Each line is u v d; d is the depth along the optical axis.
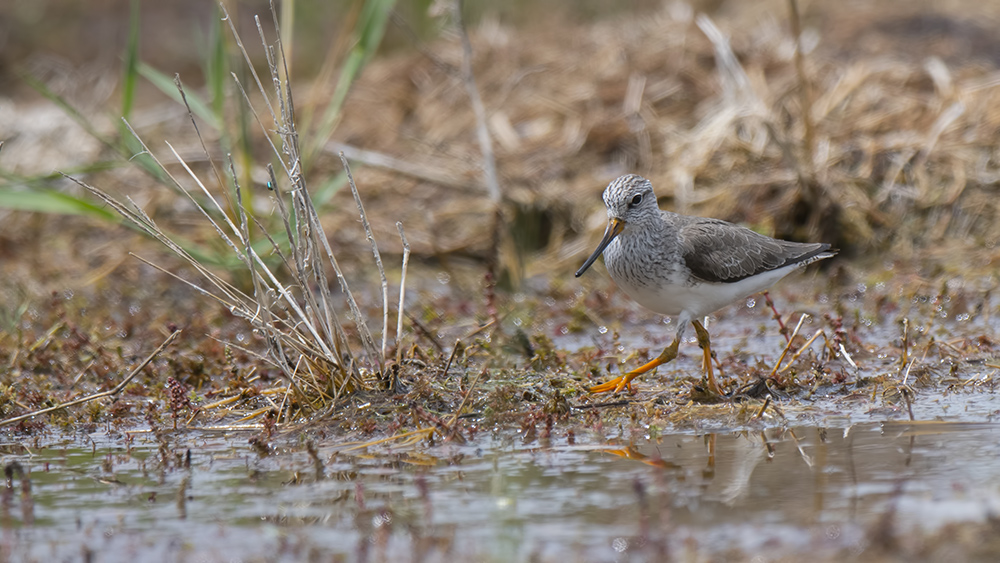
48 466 9.63
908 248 16.09
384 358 10.95
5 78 26.19
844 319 13.84
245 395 11.26
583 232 17.23
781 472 8.73
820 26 22.27
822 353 12.19
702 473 8.79
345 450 9.80
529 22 26.05
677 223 11.45
